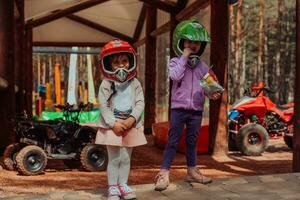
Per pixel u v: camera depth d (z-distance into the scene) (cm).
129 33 1678
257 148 873
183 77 482
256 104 955
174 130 484
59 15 1434
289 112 978
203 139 870
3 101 812
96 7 1502
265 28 2698
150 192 471
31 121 695
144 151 932
